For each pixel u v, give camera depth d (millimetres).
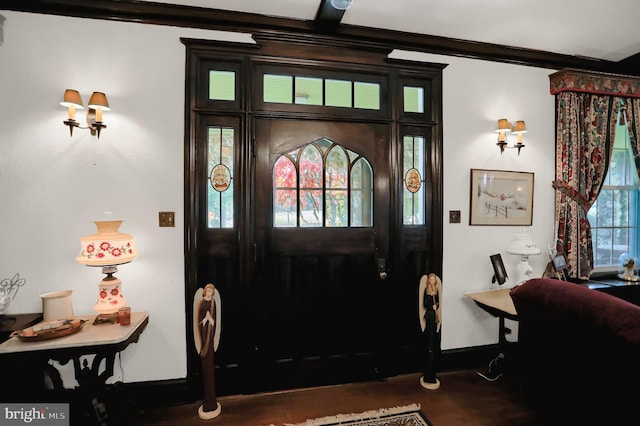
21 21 1989
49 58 2020
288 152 2348
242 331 2254
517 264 2742
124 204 2119
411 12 2205
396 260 2490
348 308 2438
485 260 2699
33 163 2008
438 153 2564
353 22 2328
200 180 2209
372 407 2098
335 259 2414
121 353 2119
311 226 2391
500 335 2467
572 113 2779
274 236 2314
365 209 2477
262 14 2217
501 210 2727
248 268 2252
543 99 2832
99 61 2078
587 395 1397
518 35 2508
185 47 2178
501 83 2725
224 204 2260
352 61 2416
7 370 1705
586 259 2816
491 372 2531
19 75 1990
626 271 2852
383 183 2488
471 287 2668
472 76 2658
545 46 2676
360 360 2445
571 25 2363
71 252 2057
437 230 2570
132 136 2125
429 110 2574
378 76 2488
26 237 2004
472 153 2660
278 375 2314
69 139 2049
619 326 1216
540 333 1666
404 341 2537
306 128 2365
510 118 2750
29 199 2006
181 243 2195
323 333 2398
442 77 2588
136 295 2141
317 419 1971
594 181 2852
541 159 2834
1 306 1932
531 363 1757
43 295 1912
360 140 2451
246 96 2242
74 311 2057
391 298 2500
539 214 2834
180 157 2186
